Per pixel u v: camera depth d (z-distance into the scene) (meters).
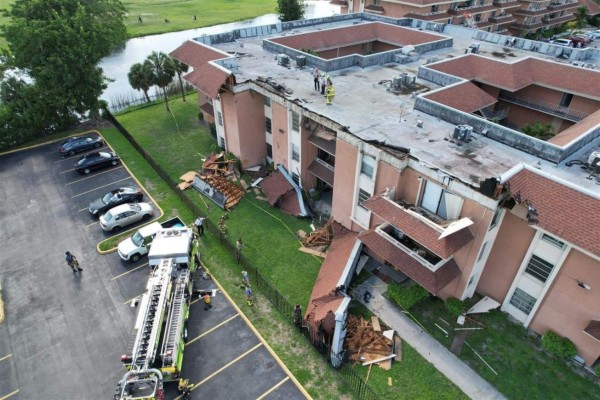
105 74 67.94
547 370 21.86
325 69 38.03
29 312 25.08
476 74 37.09
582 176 22.47
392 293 25.34
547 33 77.06
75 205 34.75
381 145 24.86
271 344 23.33
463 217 22.05
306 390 20.94
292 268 28.53
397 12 63.78
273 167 38.91
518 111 39.47
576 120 35.22
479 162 23.62
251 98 36.06
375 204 24.48
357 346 23.00
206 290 26.62
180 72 51.47
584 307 20.58
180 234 27.20
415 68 39.62
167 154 42.34
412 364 22.12
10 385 21.20
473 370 21.86
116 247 30.17
